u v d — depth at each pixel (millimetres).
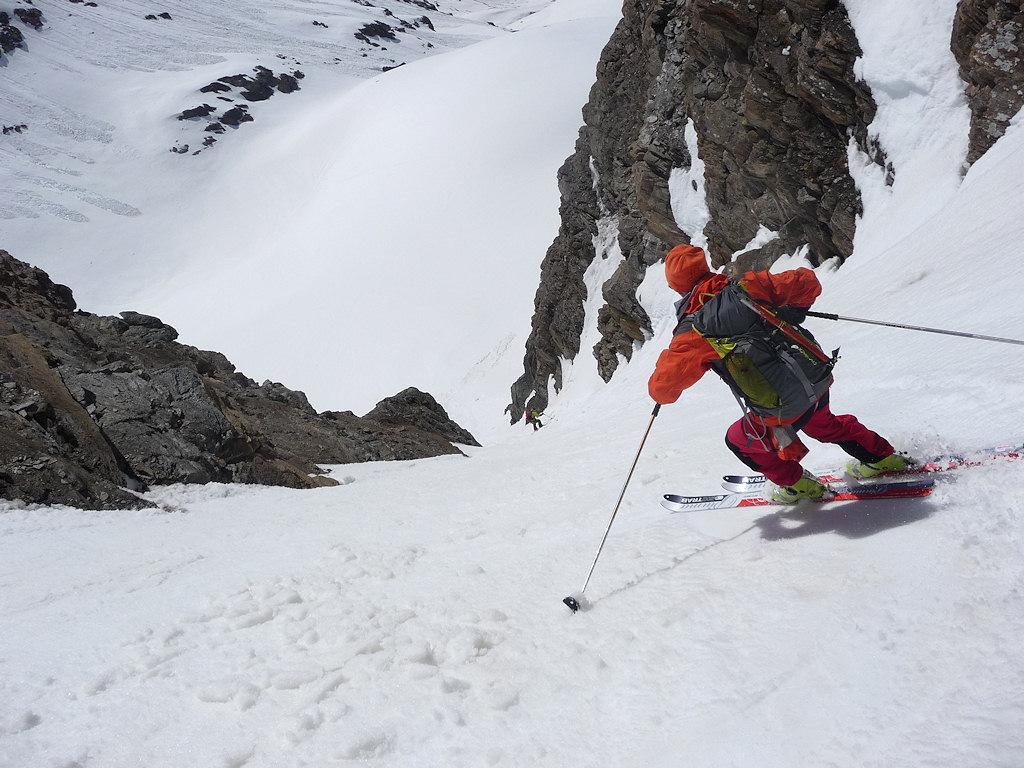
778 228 19844
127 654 3951
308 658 3537
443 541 5539
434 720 2844
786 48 17438
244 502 10188
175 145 166125
